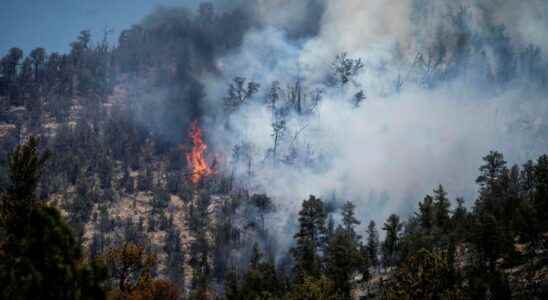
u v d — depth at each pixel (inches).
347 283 3644.2
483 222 3609.7
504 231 3624.5
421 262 2148.1
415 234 4141.2
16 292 1013.2
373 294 3745.1
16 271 1034.1
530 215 3732.8
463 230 4298.7
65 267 1055.6
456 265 3666.3
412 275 2126.0
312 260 4035.4
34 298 1018.1
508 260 3646.7
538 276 3206.2
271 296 3309.5
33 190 1312.7
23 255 1060.5
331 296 2768.2
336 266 3737.7
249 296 3558.1
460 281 2741.1
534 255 3609.7
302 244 4239.7
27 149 1328.7
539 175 4111.7
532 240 3659.0
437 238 4288.9
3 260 1098.7
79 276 1087.6
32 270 1029.8
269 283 3713.1
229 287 3971.5
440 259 2153.1
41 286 1026.1
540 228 3688.5
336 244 3941.9
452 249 3617.1
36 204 1245.7
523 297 3004.4
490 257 3464.6
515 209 4168.3
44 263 1050.7
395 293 2126.0
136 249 2132.1
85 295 1095.6
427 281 2074.3
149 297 2018.9
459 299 2092.8
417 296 2059.5
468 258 3838.6
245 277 3964.1
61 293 1049.5
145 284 2053.4
